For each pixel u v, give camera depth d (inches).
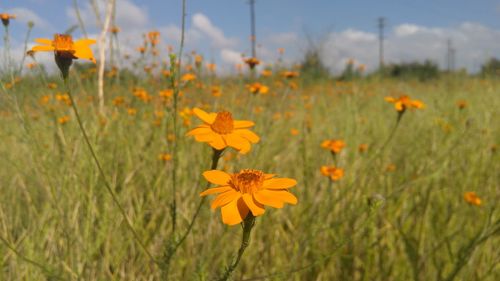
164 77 27.1
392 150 29.0
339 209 18.6
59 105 22.9
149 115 27.6
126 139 22.2
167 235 15.8
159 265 10.3
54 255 14.1
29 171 18.4
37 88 20.6
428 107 40.0
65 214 14.8
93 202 15.5
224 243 15.6
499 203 17.5
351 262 16.7
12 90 15.2
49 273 10.1
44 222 15.2
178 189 18.6
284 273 10.4
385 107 42.9
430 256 16.2
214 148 10.3
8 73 15.1
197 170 19.9
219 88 27.0
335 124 34.4
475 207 19.3
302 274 15.9
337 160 24.0
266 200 8.0
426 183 21.1
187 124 22.8
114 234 15.0
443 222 18.3
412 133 31.1
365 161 23.5
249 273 15.4
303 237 16.5
